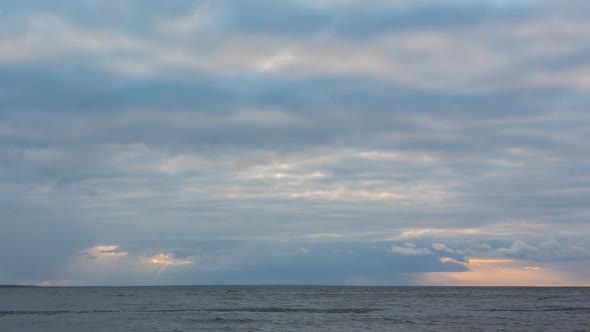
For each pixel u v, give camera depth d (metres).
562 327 61.41
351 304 116.25
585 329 59.28
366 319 72.44
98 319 70.69
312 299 146.50
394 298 152.38
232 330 57.44
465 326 62.56
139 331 56.19
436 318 74.38
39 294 192.25
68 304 111.88
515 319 72.56
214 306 105.75
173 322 66.75
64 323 64.81
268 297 162.75
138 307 101.00
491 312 87.19
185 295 180.62
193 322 66.94
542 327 61.41
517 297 159.62
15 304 111.44
